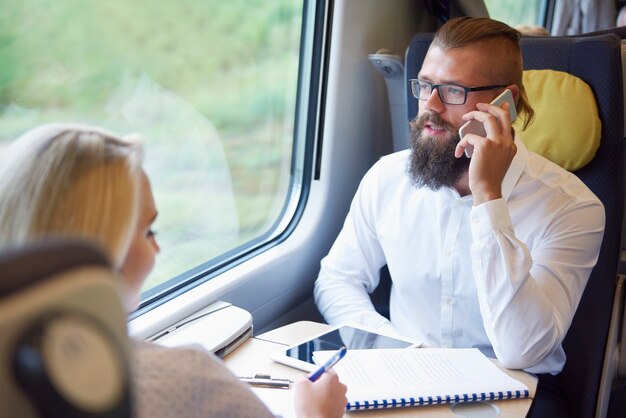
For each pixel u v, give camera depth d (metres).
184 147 1.73
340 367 1.34
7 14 1.24
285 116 2.17
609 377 1.75
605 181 1.73
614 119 1.71
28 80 1.30
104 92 1.47
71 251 0.38
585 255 1.64
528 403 1.28
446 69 1.63
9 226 0.62
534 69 1.79
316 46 2.16
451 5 2.78
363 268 1.97
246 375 1.33
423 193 1.81
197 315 1.56
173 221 1.74
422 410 1.23
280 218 2.22
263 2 1.93
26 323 0.34
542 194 1.68
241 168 1.98
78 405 0.34
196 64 1.72
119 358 0.37
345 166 2.33
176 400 0.69
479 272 1.52
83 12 1.39
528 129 1.77
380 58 2.25
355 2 2.20
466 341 1.77
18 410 0.33
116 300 0.39
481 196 1.54
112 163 0.66
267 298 2.00
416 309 1.83
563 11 4.46
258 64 1.97
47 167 0.64
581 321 1.74
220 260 1.93
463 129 1.61
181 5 1.63
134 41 1.52
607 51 1.70
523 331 1.47
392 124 2.44
